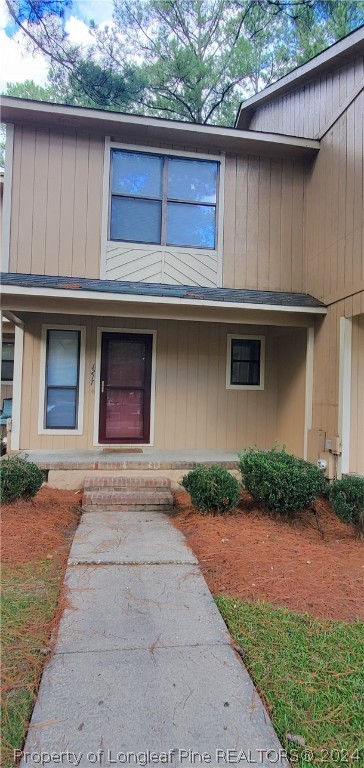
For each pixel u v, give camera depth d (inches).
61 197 249.4
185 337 291.0
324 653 96.5
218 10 515.8
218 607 114.9
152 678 87.0
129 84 496.1
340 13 437.7
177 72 522.3
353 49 227.9
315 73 268.5
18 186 245.8
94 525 179.2
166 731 74.2
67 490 231.9
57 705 79.2
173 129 250.5
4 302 221.6
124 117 244.7
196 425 291.1
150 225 258.8
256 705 80.7
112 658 92.9
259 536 165.0
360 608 116.0
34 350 271.0
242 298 237.3
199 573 135.0
